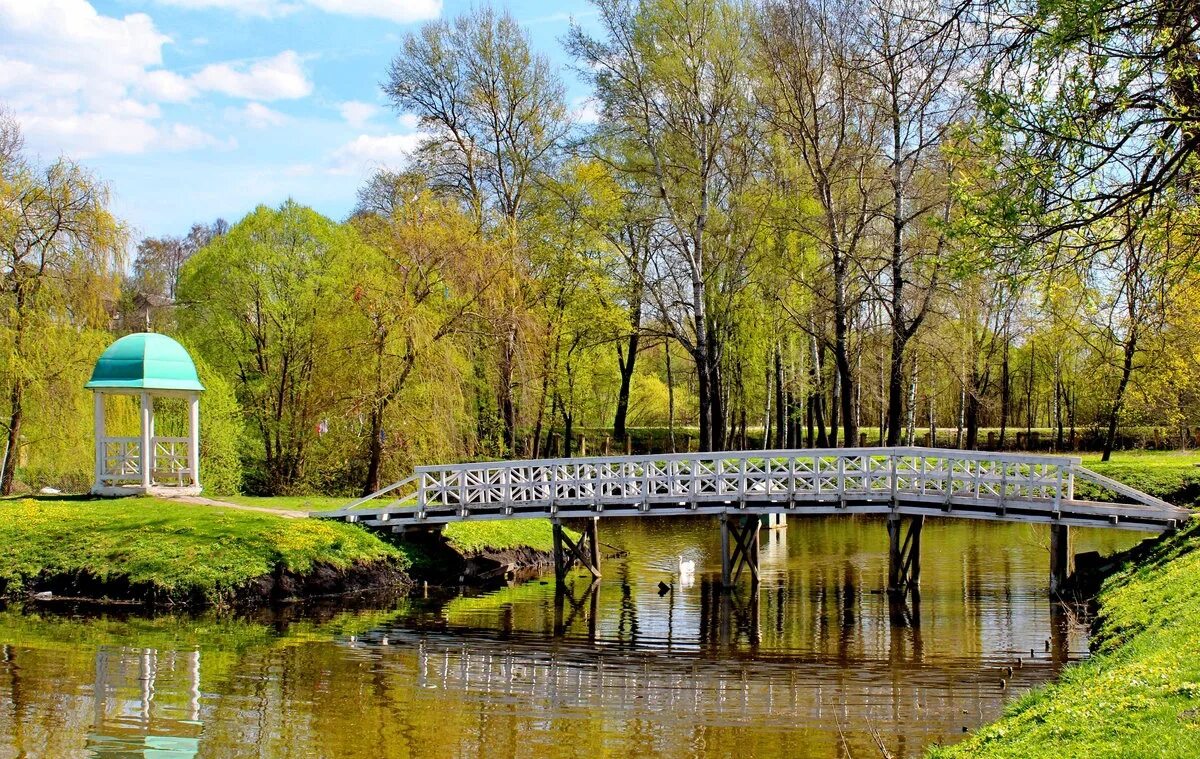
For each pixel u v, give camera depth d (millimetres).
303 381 34250
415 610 20531
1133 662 10156
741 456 22828
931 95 20344
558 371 38469
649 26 30078
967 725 12383
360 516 24828
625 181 35812
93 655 16203
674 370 57156
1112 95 10250
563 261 36281
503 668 15852
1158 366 28484
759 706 13539
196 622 18922
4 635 17578
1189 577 13688
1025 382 55688
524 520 30453
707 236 32875
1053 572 20703
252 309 36031
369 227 31812
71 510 24219
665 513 23156
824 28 26797
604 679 15172
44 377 28312
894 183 26609
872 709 13242
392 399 28453
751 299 35594
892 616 19312
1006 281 11055
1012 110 10555
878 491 22000
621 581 24250
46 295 28234
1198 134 9844
